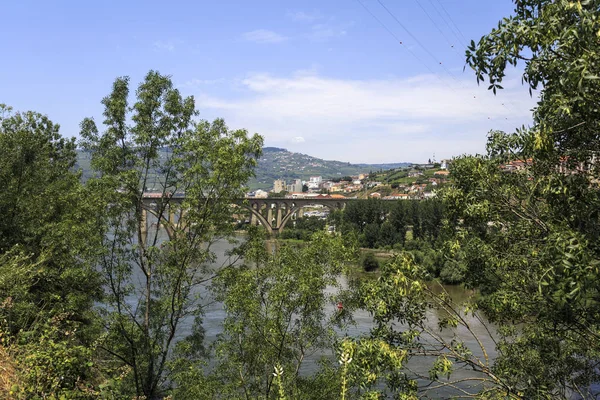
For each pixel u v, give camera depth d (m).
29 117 28.67
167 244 20.39
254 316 16.19
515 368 9.74
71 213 20.58
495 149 8.99
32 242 25.61
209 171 20.72
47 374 8.48
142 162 21.31
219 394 17.62
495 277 9.77
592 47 5.32
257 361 17.14
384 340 8.73
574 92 5.46
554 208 7.24
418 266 8.62
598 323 7.45
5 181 26.06
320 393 16.05
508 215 9.18
